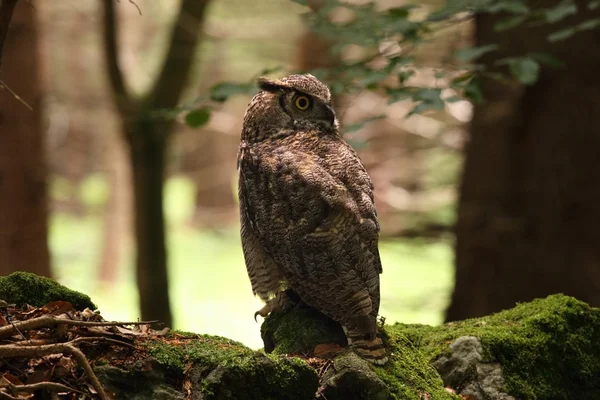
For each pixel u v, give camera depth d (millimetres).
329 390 5027
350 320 5398
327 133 6203
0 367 4379
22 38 11195
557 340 6195
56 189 36969
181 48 11945
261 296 6113
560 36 7922
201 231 36844
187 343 5016
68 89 29156
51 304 4918
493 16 11125
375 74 7484
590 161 10930
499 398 5781
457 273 11844
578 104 10875
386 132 25922
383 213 23500
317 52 16156
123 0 23859
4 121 11156
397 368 5457
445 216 17656
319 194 5602
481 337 6008
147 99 11867
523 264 11242
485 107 11422
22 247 11375
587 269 10961
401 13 8078
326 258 5488
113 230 27906
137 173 11883
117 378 4523
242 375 4691
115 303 25172
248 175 5949
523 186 11266
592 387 6176
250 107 6246
